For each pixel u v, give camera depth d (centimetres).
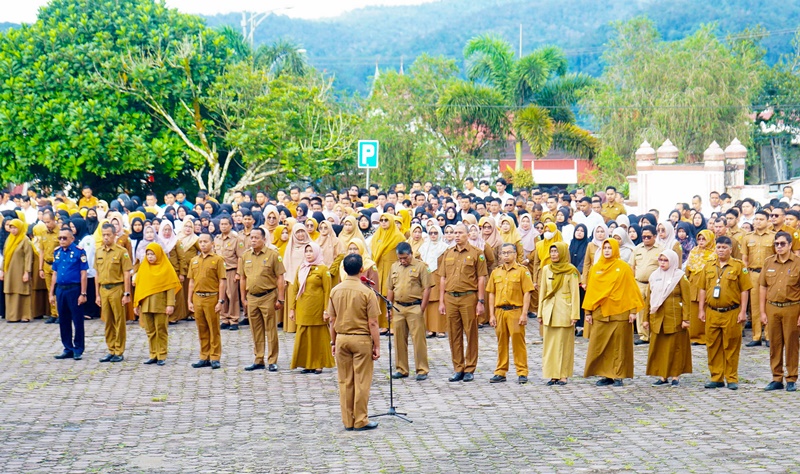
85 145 3095
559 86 4881
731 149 3262
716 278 1295
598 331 1320
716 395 1258
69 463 961
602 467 928
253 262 1412
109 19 3331
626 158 4612
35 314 1922
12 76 3188
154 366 1459
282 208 1978
